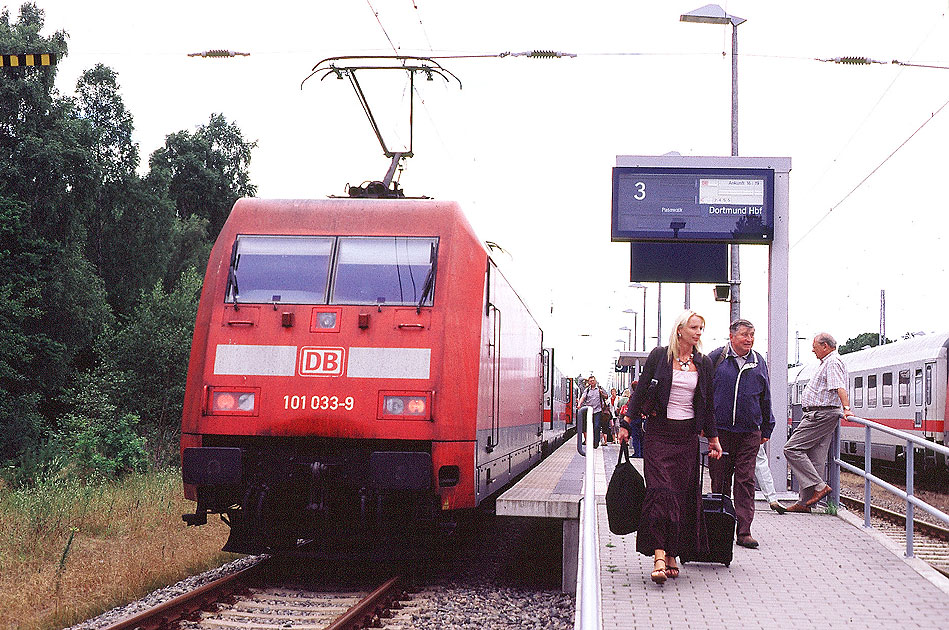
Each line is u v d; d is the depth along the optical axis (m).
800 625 5.95
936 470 21.80
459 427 8.71
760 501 11.77
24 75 36.75
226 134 57.69
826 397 10.44
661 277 14.24
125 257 44.56
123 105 44.81
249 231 9.38
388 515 8.89
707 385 7.01
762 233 12.36
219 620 7.45
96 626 7.58
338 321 8.82
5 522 12.49
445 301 8.85
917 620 6.09
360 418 8.57
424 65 11.66
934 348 22.33
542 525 14.08
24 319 33.84
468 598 8.62
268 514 8.95
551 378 20.30
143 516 14.05
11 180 35.47
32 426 31.33
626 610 6.30
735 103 21.64
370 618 7.28
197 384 8.87
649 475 7.07
